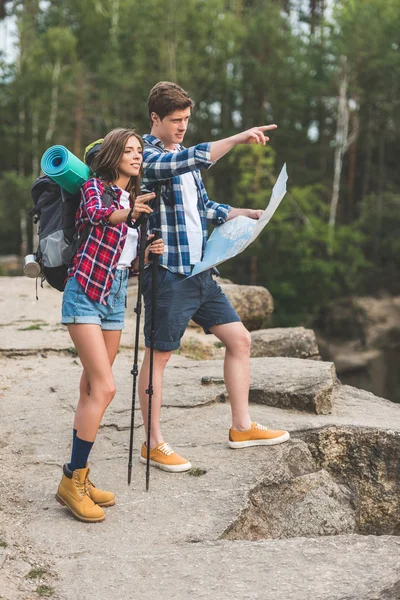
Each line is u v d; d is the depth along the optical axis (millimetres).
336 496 4531
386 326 34875
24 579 3346
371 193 41406
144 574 3365
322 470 4621
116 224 3596
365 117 44281
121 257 3840
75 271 3723
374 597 3092
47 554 3570
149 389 4141
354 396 5875
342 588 3158
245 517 3979
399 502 4785
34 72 41875
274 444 4605
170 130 4113
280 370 5715
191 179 4219
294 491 4379
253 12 48844
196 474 4320
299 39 45125
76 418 3883
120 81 41531
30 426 5191
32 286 11000
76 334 3732
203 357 7762
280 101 44062
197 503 4023
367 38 40750
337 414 5312
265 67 43219
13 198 39844
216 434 4859
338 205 44531
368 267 38531
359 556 3432
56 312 9055
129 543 3662
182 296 4195
